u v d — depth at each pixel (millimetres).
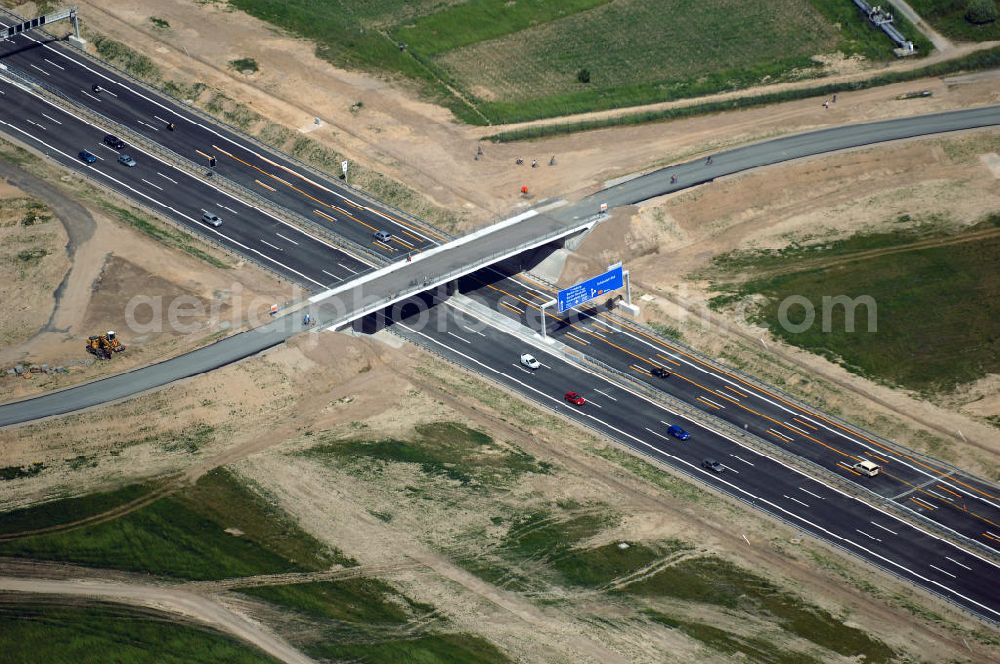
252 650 133000
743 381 175875
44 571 142625
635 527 150750
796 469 160875
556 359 179625
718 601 140625
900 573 145625
